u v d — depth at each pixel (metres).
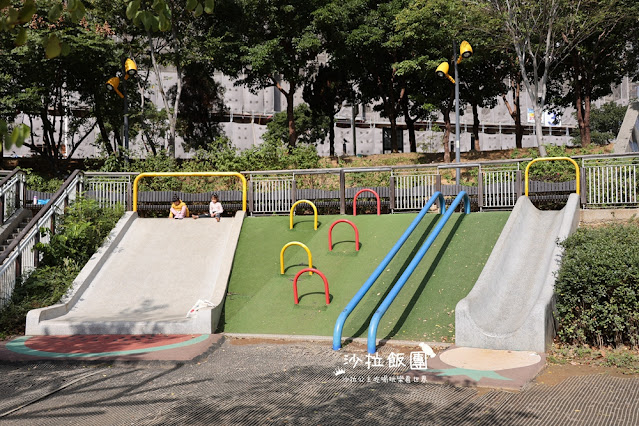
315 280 10.59
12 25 3.57
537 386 5.85
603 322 7.11
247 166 18.39
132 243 12.77
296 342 8.36
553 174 13.91
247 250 12.16
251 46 27.75
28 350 8.12
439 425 4.77
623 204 11.68
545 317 7.29
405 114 34.06
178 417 5.20
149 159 19.48
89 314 10.00
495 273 8.94
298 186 16.30
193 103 33.47
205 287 10.95
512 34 22.08
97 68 26.86
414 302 9.21
